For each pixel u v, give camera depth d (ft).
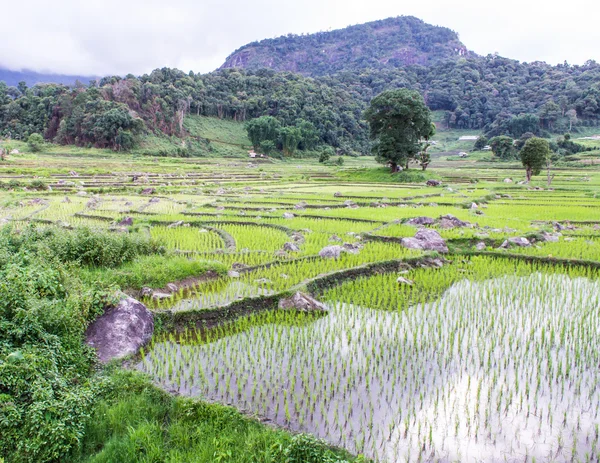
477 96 654.94
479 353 32.71
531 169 184.44
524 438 23.52
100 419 23.93
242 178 215.51
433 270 54.60
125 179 185.57
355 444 22.58
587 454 22.22
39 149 335.88
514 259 59.57
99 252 46.75
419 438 23.30
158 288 43.06
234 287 46.39
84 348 29.76
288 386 28.09
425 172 225.15
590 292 47.03
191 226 81.46
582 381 29.04
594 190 155.53
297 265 54.19
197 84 499.51
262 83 547.90
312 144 451.12
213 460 20.75
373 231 74.90
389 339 35.04
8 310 28.17
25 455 20.98
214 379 28.76
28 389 23.52
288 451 20.85
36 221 80.69
